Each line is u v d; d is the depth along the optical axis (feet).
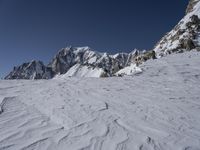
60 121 25.72
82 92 41.27
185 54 118.32
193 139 24.23
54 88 43.11
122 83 53.78
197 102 39.04
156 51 208.03
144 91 45.39
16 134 21.56
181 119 30.01
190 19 221.05
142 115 30.27
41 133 22.29
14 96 34.19
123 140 22.31
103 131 24.02
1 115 26.11
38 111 28.50
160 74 69.97
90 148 20.21
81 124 25.38
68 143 20.75
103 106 32.86
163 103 36.94
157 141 22.86
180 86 52.21
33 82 49.96
